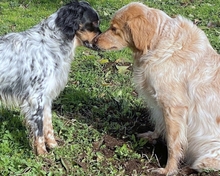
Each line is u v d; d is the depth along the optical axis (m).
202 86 1.84
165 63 1.84
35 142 1.96
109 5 3.79
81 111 2.34
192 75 1.84
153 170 1.90
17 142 2.01
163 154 2.05
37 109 1.94
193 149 1.91
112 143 2.07
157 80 1.85
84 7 2.01
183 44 1.85
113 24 1.94
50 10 3.73
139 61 1.94
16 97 1.96
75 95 2.43
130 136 2.13
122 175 1.86
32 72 1.92
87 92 2.49
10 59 1.91
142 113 2.34
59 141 2.07
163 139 2.11
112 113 2.32
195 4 3.90
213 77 1.85
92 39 2.03
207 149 1.86
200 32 1.91
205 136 1.86
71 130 2.11
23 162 1.85
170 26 1.88
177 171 1.89
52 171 1.86
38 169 1.83
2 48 1.91
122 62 2.84
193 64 1.84
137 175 1.86
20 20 3.41
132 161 1.95
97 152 1.99
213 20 3.52
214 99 1.85
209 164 1.83
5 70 1.91
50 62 1.95
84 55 2.91
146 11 1.89
